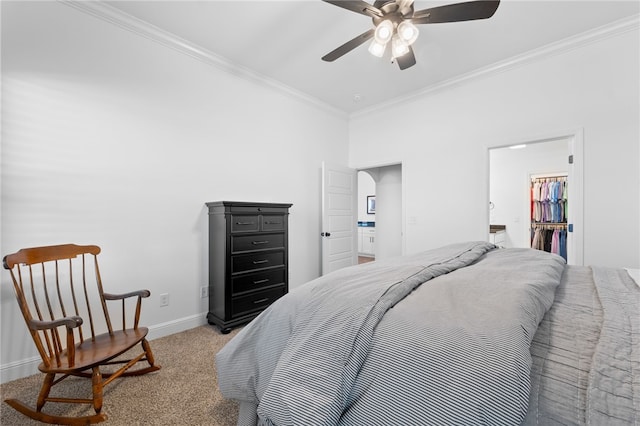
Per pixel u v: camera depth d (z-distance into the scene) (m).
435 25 2.38
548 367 0.71
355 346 0.85
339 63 3.02
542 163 5.38
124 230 2.31
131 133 2.35
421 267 1.34
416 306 0.94
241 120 3.14
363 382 0.80
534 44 2.66
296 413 0.78
